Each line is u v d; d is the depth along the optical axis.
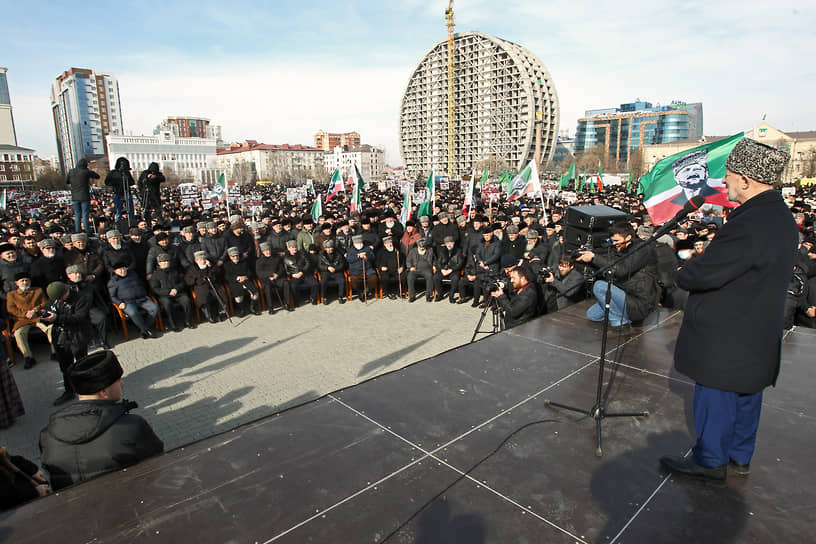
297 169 142.25
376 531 2.13
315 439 2.89
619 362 4.14
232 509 2.27
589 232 6.13
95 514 2.24
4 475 2.71
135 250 9.04
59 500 2.34
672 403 3.36
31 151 109.81
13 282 7.47
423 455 2.72
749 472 2.57
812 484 2.47
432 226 11.48
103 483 2.47
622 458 2.70
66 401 5.81
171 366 6.81
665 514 2.25
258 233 11.26
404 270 10.70
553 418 3.15
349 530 2.14
